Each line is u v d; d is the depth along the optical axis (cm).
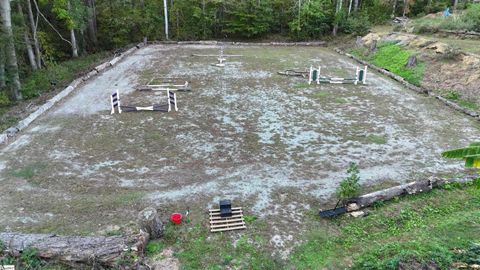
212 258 666
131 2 2900
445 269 610
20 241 652
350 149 1098
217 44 2920
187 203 827
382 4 3111
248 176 944
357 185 844
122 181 909
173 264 648
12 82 1519
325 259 669
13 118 1297
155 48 2709
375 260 646
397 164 1012
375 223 768
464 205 827
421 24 2444
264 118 1334
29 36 1978
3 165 975
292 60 2334
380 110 1428
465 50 1834
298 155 1058
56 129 1210
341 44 2784
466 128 1261
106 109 1402
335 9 3072
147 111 1389
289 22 3041
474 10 2447
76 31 2497
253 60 2319
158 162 1007
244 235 728
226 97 1566
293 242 711
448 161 1032
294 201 841
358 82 1803
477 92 1484
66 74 1897
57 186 884
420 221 773
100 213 785
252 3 2964
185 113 1373
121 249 636
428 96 1600
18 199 829
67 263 631
